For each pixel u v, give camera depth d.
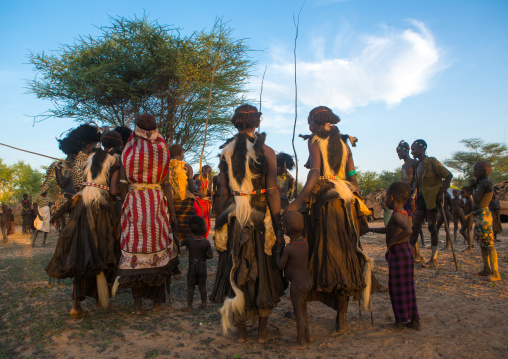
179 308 4.43
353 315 4.09
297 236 3.26
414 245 6.98
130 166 3.97
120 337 3.49
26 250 11.26
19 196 46.38
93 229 4.01
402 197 3.70
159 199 4.09
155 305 4.30
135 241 3.92
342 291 3.31
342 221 3.46
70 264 3.85
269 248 3.28
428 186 6.52
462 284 5.27
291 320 3.95
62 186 5.10
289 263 3.27
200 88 18.61
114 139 4.45
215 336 3.52
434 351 3.06
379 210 19.53
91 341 3.41
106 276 4.23
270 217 3.36
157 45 18.08
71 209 4.15
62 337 3.48
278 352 3.13
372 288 3.65
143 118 4.10
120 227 4.31
